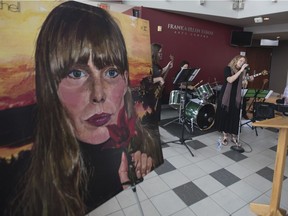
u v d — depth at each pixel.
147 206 1.86
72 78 0.79
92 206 0.85
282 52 8.22
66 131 0.77
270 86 8.62
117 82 0.98
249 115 4.47
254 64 8.41
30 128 0.67
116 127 0.99
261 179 2.35
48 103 0.72
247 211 1.84
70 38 0.78
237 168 2.57
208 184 2.22
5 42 0.61
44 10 0.70
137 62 1.11
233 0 5.16
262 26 6.22
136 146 1.11
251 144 3.36
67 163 0.77
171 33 5.11
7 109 0.62
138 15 4.57
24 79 0.65
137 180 1.10
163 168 2.50
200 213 1.80
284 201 1.99
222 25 6.00
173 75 5.35
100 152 0.91
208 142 3.36
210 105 3.66
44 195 0.69
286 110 2.96
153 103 1.27
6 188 0.61
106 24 0.92
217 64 6.15
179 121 4.16
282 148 1.63
